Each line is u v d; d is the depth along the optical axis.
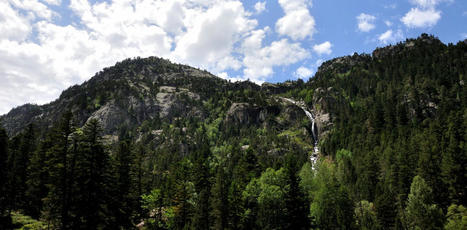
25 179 59.97
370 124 129.12
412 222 53.41
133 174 55.19
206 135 191.00
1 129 53.50
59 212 38.50
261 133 185.38
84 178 40.00
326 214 59.72
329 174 73.69
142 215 59.62
